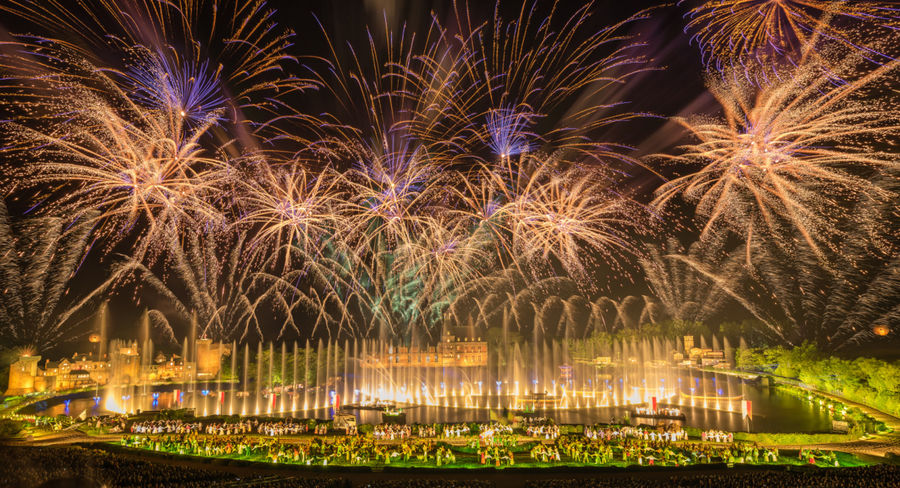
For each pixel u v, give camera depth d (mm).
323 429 92062
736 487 58344
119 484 55250
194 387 178000
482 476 67250
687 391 154125
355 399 151875
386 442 82688
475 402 140875
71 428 97938
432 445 80312
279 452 73750
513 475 67812
